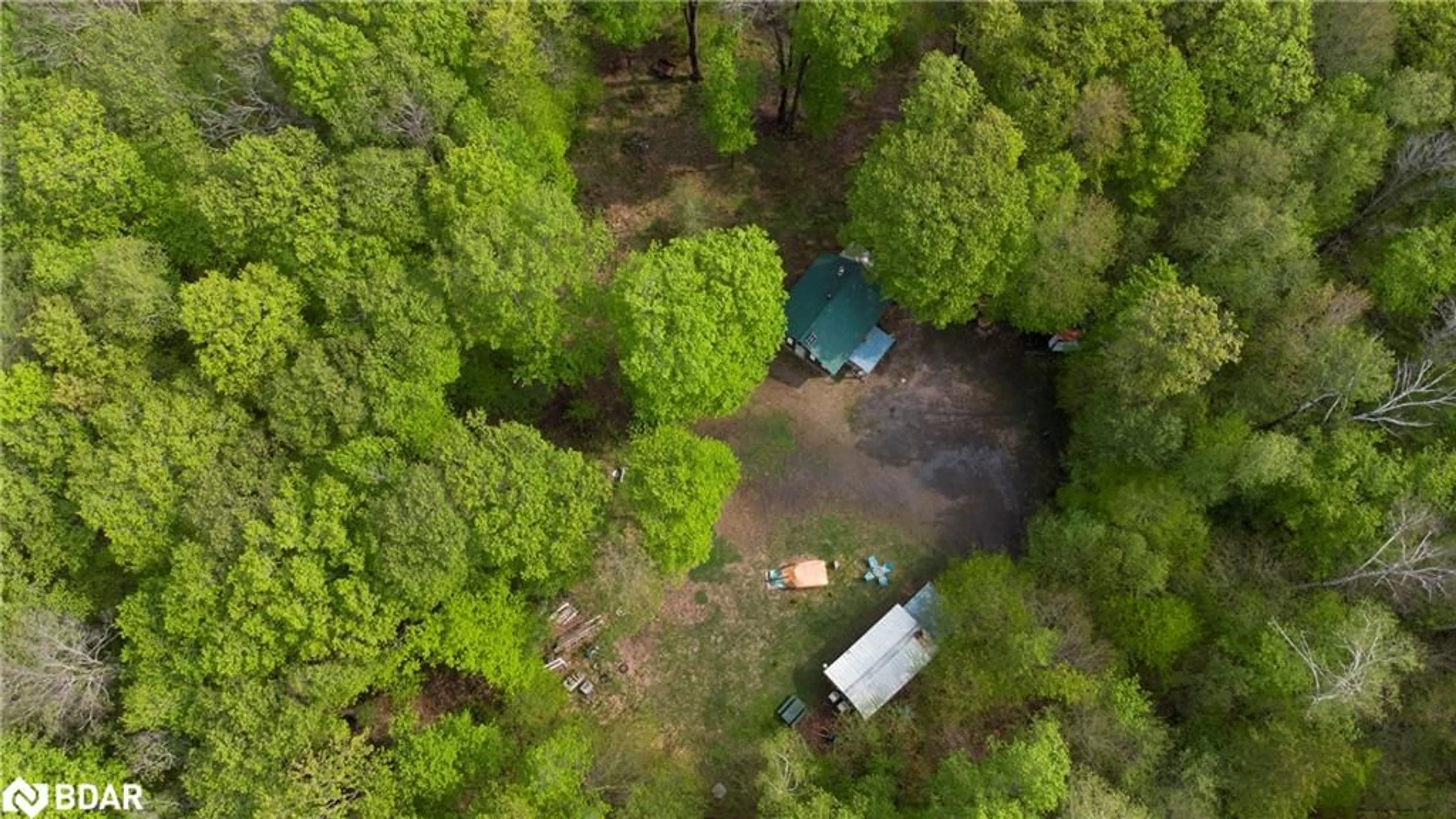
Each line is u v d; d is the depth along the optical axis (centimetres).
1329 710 4444
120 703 4484
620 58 6781
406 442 4775
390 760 4491
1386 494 4834
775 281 5138
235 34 5028
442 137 5003
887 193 5106
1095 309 5497
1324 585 5000
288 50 4966
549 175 5716
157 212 4975
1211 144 5506
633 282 4834
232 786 4178
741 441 5897
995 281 5288
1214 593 5000
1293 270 5244
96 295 4506
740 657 5478
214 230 4725
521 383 5422
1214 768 4588
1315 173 5484
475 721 5059
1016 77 5281
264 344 4597
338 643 4297
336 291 4716
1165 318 4753
